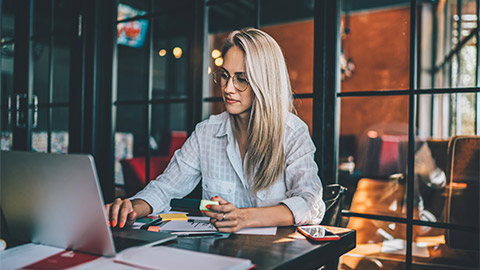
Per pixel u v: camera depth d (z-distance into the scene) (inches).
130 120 297.9
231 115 58.4
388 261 79.5
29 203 35.8
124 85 290.8
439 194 86.2
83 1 101.3
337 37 70.0
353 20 278.7
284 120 55.4
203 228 44.6
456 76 147.3
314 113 71.2
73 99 104.2
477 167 76.6
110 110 100.3
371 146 132.0
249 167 56.3
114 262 31.6
